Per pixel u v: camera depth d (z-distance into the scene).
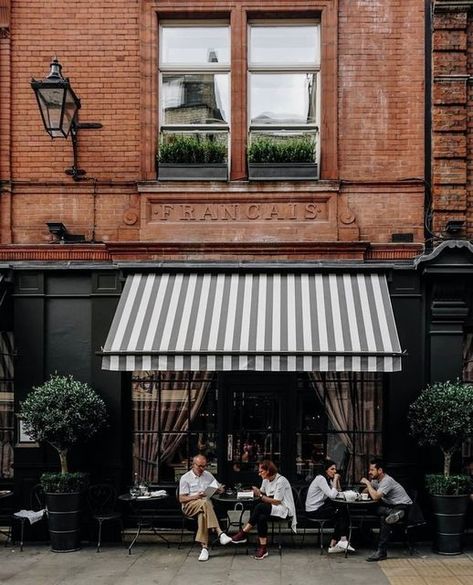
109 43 10.21
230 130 10.23
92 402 9.26
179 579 7.98
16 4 10.27
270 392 10.20
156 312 9.34
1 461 10.30
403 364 9.73
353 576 8.06
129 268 9.85
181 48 10.45
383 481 9.04
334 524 9.20
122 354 8.79
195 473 9.28
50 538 9.51
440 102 9.95
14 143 10.20
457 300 9.69
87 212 10.14
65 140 10.19
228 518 9.66
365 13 10.14
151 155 10.12
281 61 10.35
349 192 10.01
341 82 10.10
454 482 8.97
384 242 9.94
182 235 10.04
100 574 8.20
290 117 10.34
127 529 9.89
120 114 10.16
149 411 10.24
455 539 8.98
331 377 10.17
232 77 10.15
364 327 9.01
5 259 10.06
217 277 9.84
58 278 10.04
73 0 10.24
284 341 8.80
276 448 10.16
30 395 9.34
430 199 9.97
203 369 8.71
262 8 10.13
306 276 9.80
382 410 10.05
